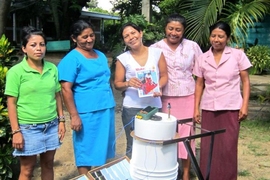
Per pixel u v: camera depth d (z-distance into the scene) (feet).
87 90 9.96
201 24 18.34
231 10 19.75
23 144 9.04
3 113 10.55
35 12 66.28
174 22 10.68
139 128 7.56
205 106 10.61
